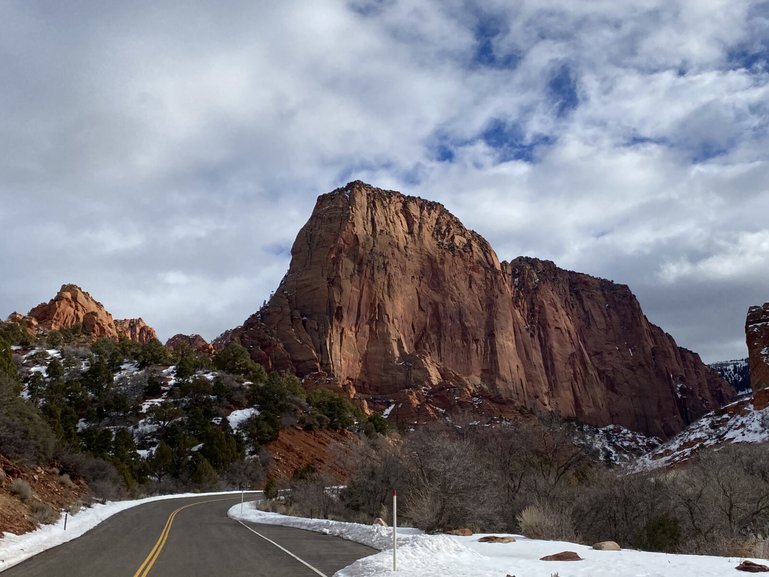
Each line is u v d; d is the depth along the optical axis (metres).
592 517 24.86
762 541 15.54
